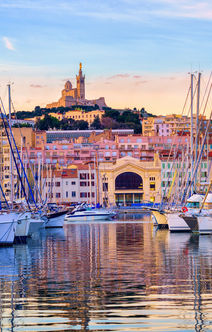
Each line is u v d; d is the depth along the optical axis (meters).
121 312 39.59
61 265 61.06
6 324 37.31
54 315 39.09
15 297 44.62
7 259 66.75
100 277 52.78
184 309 40.16
